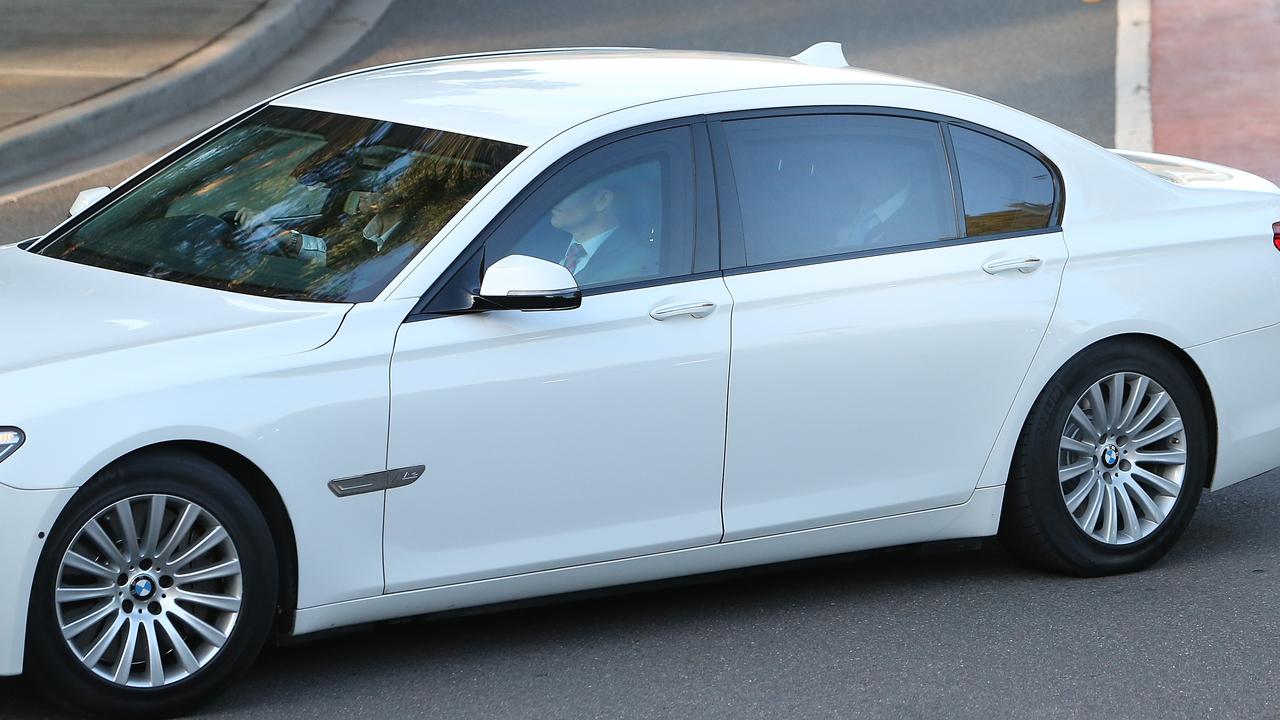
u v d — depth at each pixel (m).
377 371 8.41
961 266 9.97
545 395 8.77
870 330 9.66
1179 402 10.70
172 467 7.94
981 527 10.30
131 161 20.61
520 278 8.38
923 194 10.04
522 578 8.95
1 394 7.65
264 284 8.82
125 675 7.97
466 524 8.72
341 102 10.21
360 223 9.04
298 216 9.25
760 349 9.33
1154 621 9.81
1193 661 9.20
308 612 8.43
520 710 8.45
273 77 24.94
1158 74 25.00
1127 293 10.42
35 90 22.28
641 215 9.22
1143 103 23.36
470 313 8.66
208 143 10.41
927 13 28.78
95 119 21.23
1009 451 10.25
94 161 20.58
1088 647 9.40
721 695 8.68
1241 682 8.92
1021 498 10.38
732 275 9.36
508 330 8.69
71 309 8.59
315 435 8.25
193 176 10.05
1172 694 8.75
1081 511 10.58
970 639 9.52
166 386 7.92
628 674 8.95
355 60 25.95
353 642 9.38
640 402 9.03
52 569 7.67
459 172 9.09
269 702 8.46
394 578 8.59
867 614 9.95
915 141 10.10
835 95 9.97
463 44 26.66
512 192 8.90
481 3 29.53
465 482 8.66
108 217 9.99
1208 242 10.76
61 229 10.05
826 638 9.53
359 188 9.28
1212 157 20.81
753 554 9.65
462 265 8.72
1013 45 26.61
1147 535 10.71
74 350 8.02
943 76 24.66
